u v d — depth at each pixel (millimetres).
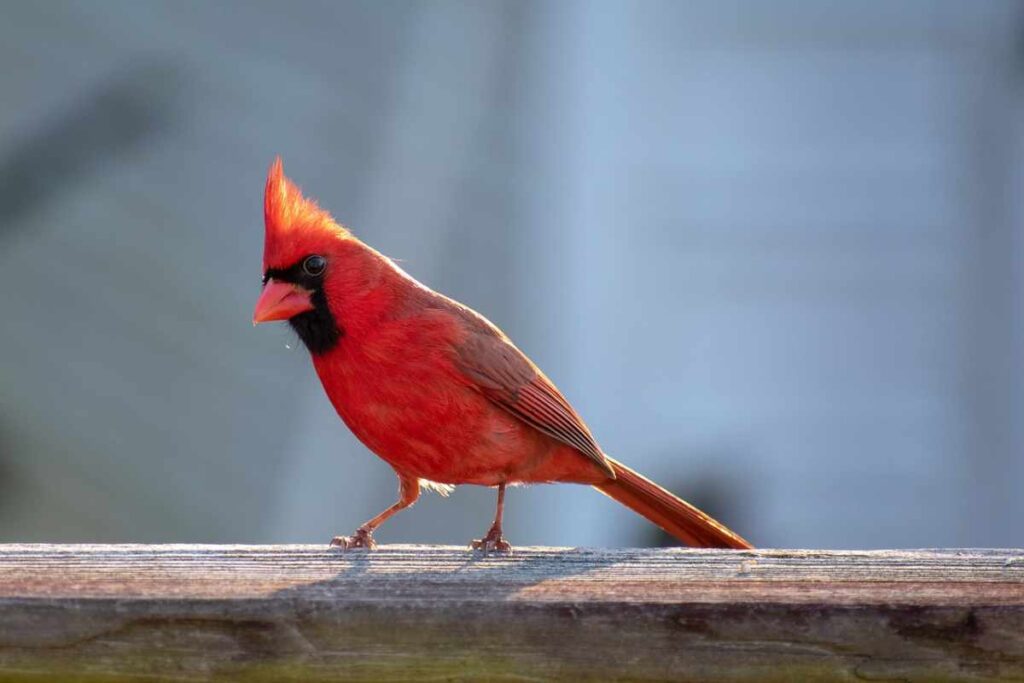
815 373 12445
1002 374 12523
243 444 10922
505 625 4441
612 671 4449
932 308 12641
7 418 10812
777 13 12664
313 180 11836
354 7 12742
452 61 12227
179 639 4441
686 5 12523
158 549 5074
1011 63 12797
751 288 12453
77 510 10516
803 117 12688
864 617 4402
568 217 11719
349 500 10609
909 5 12797
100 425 10945
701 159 12422
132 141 12430
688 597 4477
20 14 12938
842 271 12570
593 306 11617
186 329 11516
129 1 13203
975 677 4402
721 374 12250
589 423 11445
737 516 12039
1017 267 12641
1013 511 12344
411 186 11438
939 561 4906
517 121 11992
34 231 11898
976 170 12766
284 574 4762
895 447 12422
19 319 11445
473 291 11359
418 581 4672
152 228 11961
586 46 12008
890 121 12742
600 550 5125
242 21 12938
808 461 12297
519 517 11141
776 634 4410
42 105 12469
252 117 12375
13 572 4742
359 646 4453
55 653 4438
